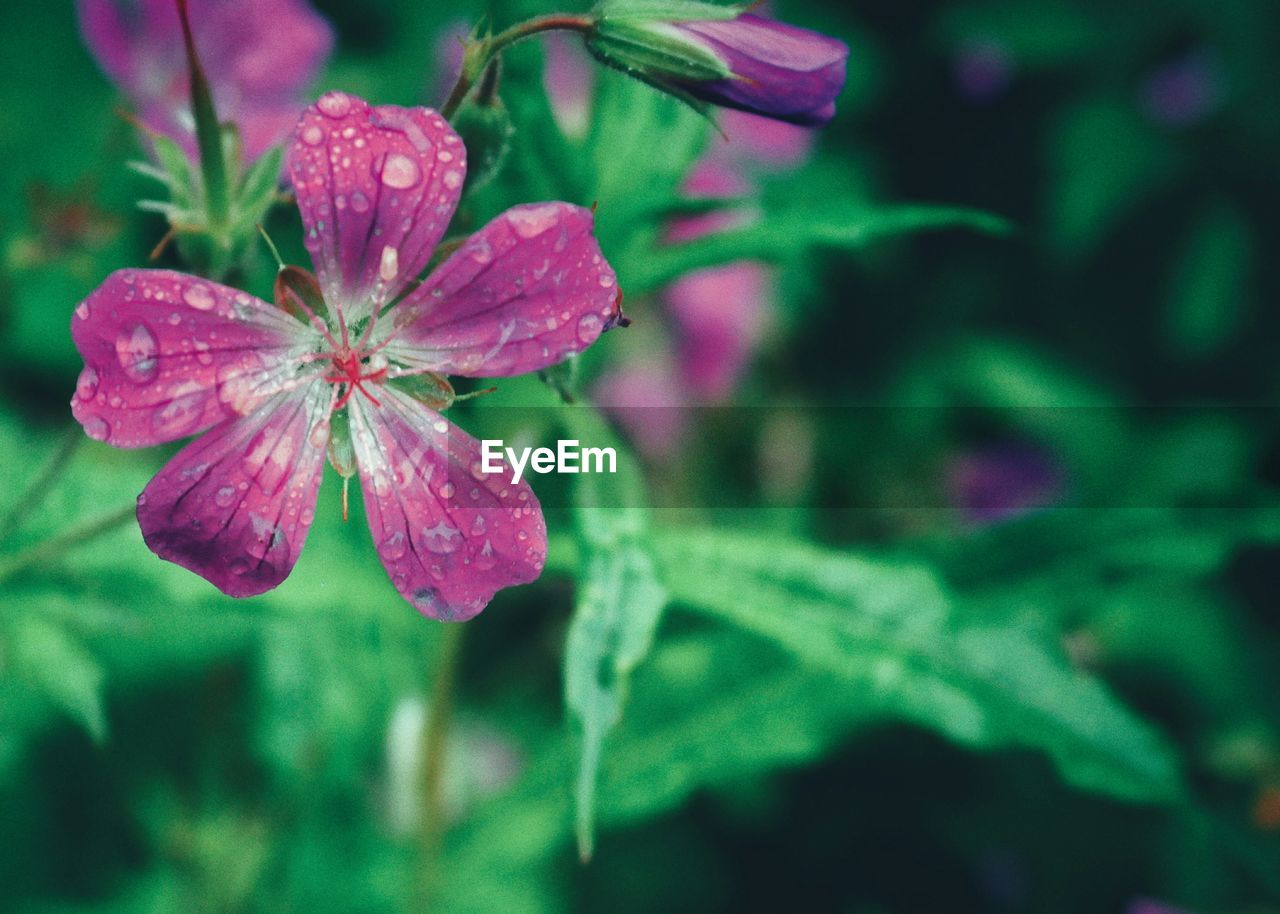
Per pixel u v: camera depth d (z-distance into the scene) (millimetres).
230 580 136
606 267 136
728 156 257
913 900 227
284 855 202
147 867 204
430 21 258
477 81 145
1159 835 224
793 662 187
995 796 230
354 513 184
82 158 238
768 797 229
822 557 166
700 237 171
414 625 191
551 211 135
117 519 163
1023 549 176
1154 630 241
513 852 198
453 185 138
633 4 144
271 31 194
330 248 139
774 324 252
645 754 184
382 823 205
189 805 205
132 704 208
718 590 164
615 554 152
